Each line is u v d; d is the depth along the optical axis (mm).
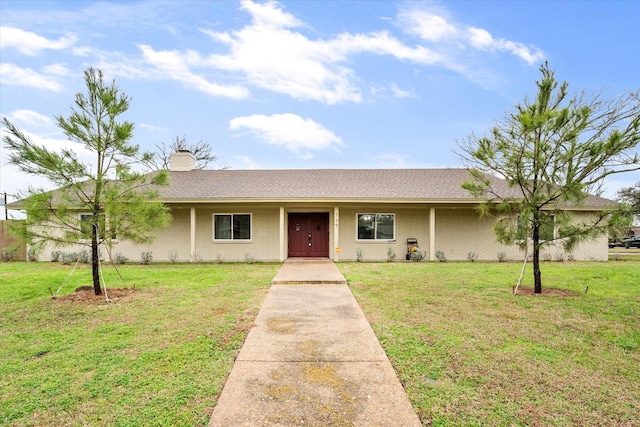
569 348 4105
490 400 2922
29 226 6652
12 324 5062
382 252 14242
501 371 3469
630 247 26000
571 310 5777
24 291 7402
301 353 3895
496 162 7277
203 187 14359
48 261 13570
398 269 10906
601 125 9469
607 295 6949
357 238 14242
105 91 6887
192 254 13391
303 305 6094
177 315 5461
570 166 6781
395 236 14273
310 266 11672
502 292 7227
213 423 2572
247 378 3285
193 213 13484
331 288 7703
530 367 3568
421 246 14273
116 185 7109
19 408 2793
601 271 10391
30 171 6375
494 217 14117
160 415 2678
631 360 3787
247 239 14148
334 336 4457
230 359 3729
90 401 2896
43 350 4020
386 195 13500
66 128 6551
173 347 4070
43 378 3307
